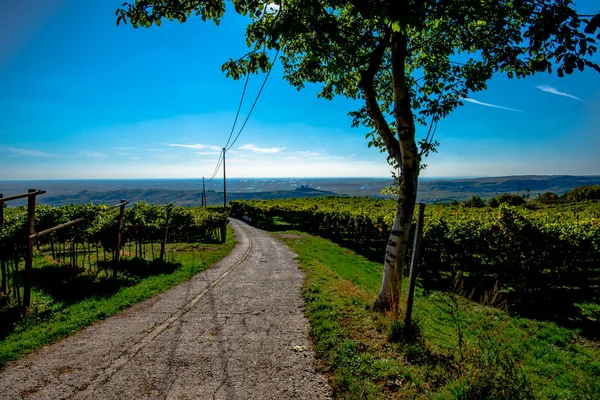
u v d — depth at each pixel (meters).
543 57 4.27
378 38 6.95
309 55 7.41
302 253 19.38
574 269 14.82
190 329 6.72
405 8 3.59
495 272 16.06
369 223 23.05
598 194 66.56
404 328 5.59
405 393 4.09
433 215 28.31
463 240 15.09
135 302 8.80
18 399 4.22
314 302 8.18
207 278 12.10
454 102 6.89
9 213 12.56
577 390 5.36
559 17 3.54
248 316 7.53
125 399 4.20
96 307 8.07
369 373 4.57
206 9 5.76
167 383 4.59
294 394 4.27
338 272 15.19
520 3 4.01
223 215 26.17
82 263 12.78
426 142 6.88
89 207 12.48
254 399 4.18
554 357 7.02
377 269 17.42
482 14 4.71
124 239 12.38
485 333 5.50
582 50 3.54
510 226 13.63
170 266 13.83
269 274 12.75
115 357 5.42
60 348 5.80
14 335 6.21
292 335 6.28
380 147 8.62
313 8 4.57
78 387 4.50
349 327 6.24
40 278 10.44
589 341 8.38
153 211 16.47
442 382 4.31
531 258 13.11
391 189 7.48
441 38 7.12
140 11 5.37
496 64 6.45
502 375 3.97
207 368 5.01
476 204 71.38
